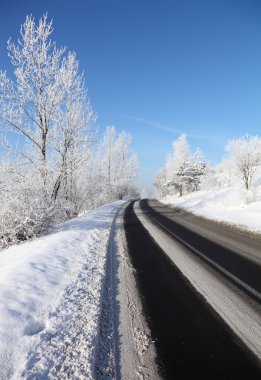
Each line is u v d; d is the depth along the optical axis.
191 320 4.22
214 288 5.52
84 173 20.88
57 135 16.75
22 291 5.06
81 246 9.47
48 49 14.91
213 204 25.34
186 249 9.10
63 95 15.56
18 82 14.48
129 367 3.19
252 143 34.06
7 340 3.57
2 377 2.98
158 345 3.59
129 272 6.62
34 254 7.73
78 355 3.41
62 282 5.84
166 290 5.45
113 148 55.81
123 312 4.52
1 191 11.63
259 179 38.28
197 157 61.69
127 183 63.81
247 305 4.72
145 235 11.94
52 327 4.02
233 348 3.49
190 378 2.97
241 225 13.99
